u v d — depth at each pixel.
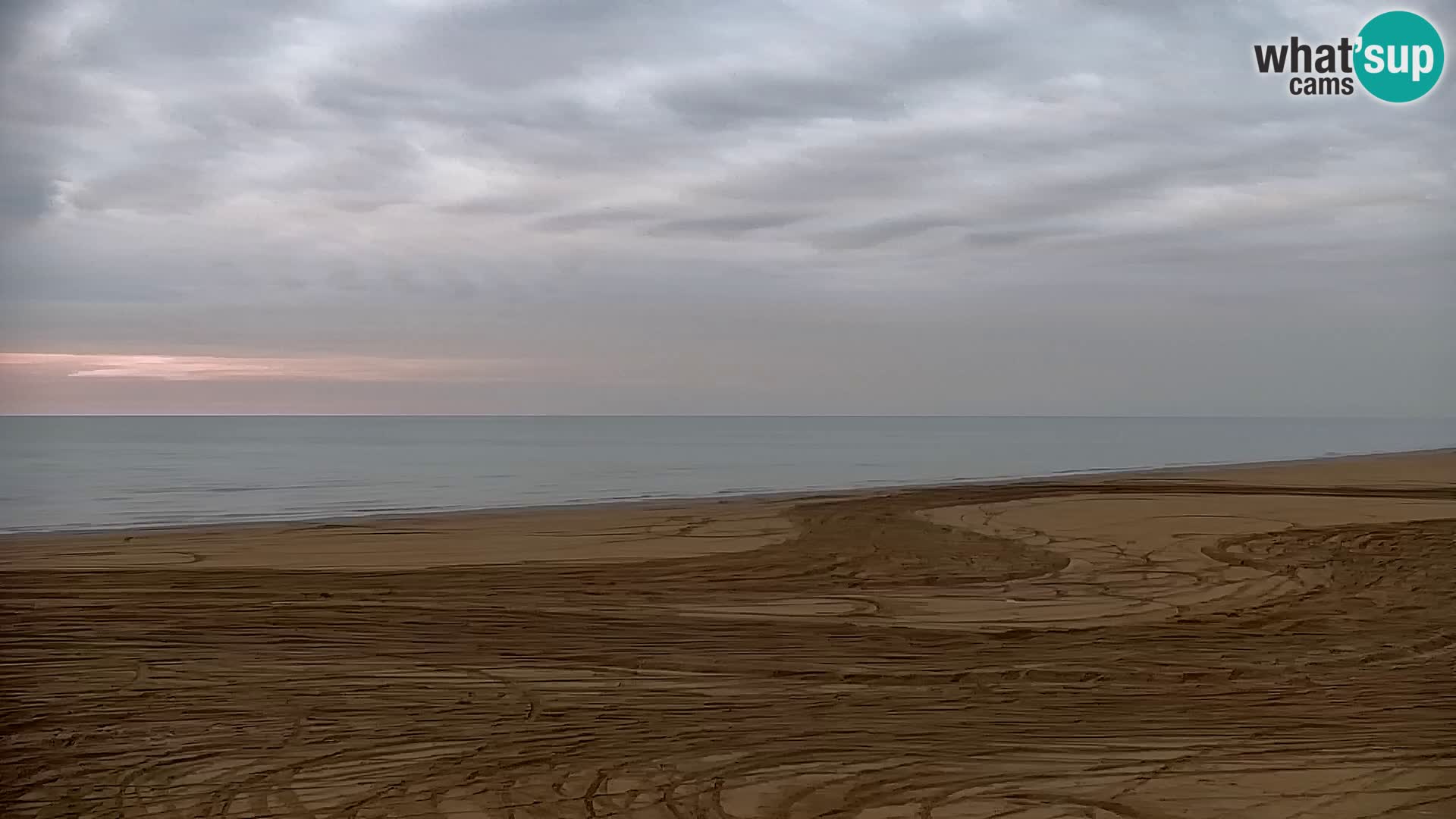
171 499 22.42
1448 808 5.36
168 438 72.69
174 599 10.38
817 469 34.47
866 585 11.71
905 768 5.90
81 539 14.54
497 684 7.61
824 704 7.18
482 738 6.40
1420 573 12.38
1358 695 7.42
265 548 13.86
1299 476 26.91
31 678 7.64
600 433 93.50
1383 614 10.16
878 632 9.38
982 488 23.50
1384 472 28.59
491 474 31.91
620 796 5.46
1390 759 6.07
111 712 6.87
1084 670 8.07
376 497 23.22
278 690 7.39
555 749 6.20
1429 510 18.56
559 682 7.66
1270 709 7.07
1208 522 16.92
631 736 6.46
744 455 45.16
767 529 16.28
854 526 16.67
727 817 5.19
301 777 5.73
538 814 5.22
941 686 7.66
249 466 36.31
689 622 9.72
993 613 10.20
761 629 9.44
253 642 8.75
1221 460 38.34
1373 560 13.30
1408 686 7.66
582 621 9.68
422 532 15.76
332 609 10.04
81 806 5.32
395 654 8.41
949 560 13.34
